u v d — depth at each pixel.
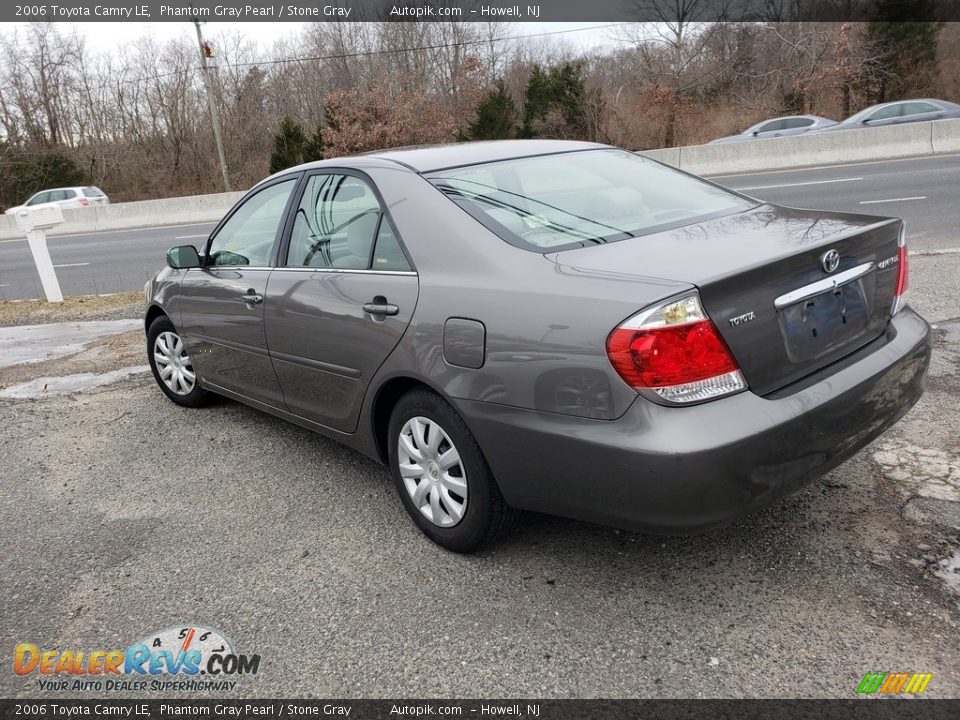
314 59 40.34
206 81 32.19
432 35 37.09
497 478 2.72
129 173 40.56
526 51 42.28
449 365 2.75
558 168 3.41
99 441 4.61
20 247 19.73
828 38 33.94
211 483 3.90
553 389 2.45
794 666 2.30
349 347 3.20
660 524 2.34
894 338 2.84
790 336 2.46
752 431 2.27
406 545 3.15
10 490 4.00
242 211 4.19
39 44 39.38
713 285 2.26
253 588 2.94
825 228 2.78
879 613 2.49
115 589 3.01
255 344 3.89
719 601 2.62
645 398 2.28
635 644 2.45
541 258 2.65
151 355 5.18
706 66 35.66
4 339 7.73
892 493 3.17
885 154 17.38
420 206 3.04
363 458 4.07
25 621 2.85
